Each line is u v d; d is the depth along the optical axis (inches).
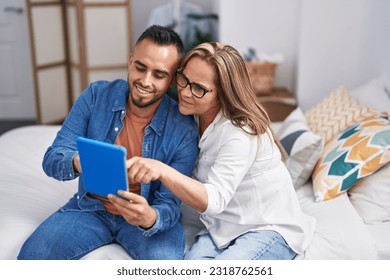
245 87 58.1
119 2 153.2
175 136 61.5
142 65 55.1
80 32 150.8
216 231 63.0
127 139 62.4
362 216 70.1
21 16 163.8
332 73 119.6
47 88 161.3
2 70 169.2
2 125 167.9
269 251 59.5
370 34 107.5
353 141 75.0
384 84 98.2
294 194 64.6
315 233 64.8
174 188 53.2
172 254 58.9
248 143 57.7
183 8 154.8
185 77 55.9
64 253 57.9
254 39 130.1
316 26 116.2
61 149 59.1
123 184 49.0
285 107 119.5
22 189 74.1
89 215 62.2
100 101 62.0
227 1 126.8
